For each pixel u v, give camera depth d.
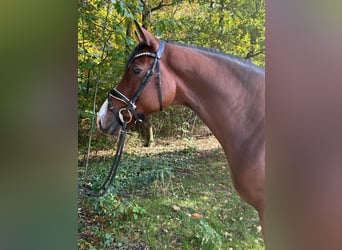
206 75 1.52
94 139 2.39
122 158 2.42
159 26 2.35
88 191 2.25
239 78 1.49
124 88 1.62
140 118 1.63
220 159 2.48
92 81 2.31
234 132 1.49
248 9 2.36
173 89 1.57
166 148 2.54
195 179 2.41
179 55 1.55
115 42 2.27
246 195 1.51
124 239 2.10
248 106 1.47
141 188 2.37
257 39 2.35
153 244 2.08
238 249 2.04
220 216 2.22
